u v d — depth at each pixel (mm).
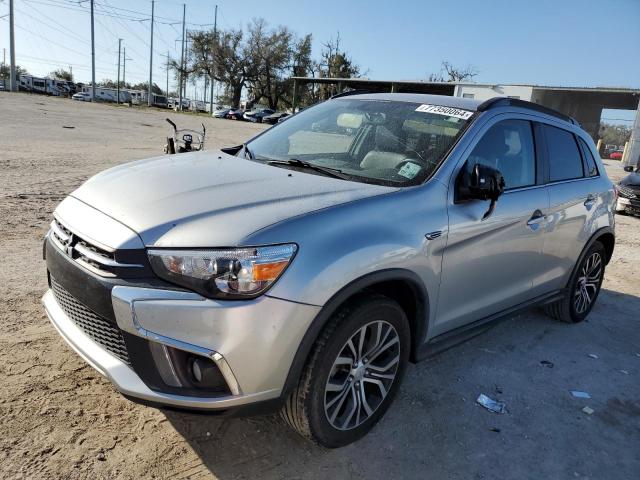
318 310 2471
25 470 2521
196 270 2344
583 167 4645
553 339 4641
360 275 2609
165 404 2396
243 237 2381
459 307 3430
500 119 3668
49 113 28484
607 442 3252
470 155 3369
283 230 2455
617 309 5562
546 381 3898
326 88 75312
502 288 3781
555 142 4277
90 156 12781
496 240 3502
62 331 2801
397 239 2799
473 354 4207
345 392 2801
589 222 4586
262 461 2773
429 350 3295
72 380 3246
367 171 3334
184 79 81625
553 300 4543
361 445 2980
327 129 3898
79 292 2576
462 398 3551
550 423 3381
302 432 2709
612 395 3801
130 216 2604
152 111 53375
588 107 46094
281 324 2385
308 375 2574
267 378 2426
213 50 78062
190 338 2334
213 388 2416
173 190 2836
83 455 2666
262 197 2746
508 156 3713
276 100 82375
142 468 2633
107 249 2469
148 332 2355
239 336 2326
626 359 4395
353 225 2664
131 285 2404
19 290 4398
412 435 3111
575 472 2953
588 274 4977
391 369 3041
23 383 3154
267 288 2361
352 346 2760
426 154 3332
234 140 23125
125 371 2479
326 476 2719
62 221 2834
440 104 3773
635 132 28656
